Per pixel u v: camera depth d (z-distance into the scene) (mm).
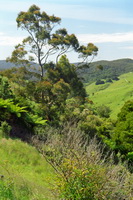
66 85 31062
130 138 36625
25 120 23609
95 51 39250
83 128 28703
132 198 6953
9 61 34375
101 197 6469
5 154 15422
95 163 7094
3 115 21922
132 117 39938
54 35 37406
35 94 30656
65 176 6535
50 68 35688
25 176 12508
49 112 29797
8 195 7031
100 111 90312
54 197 7270
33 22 35531
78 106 35281
